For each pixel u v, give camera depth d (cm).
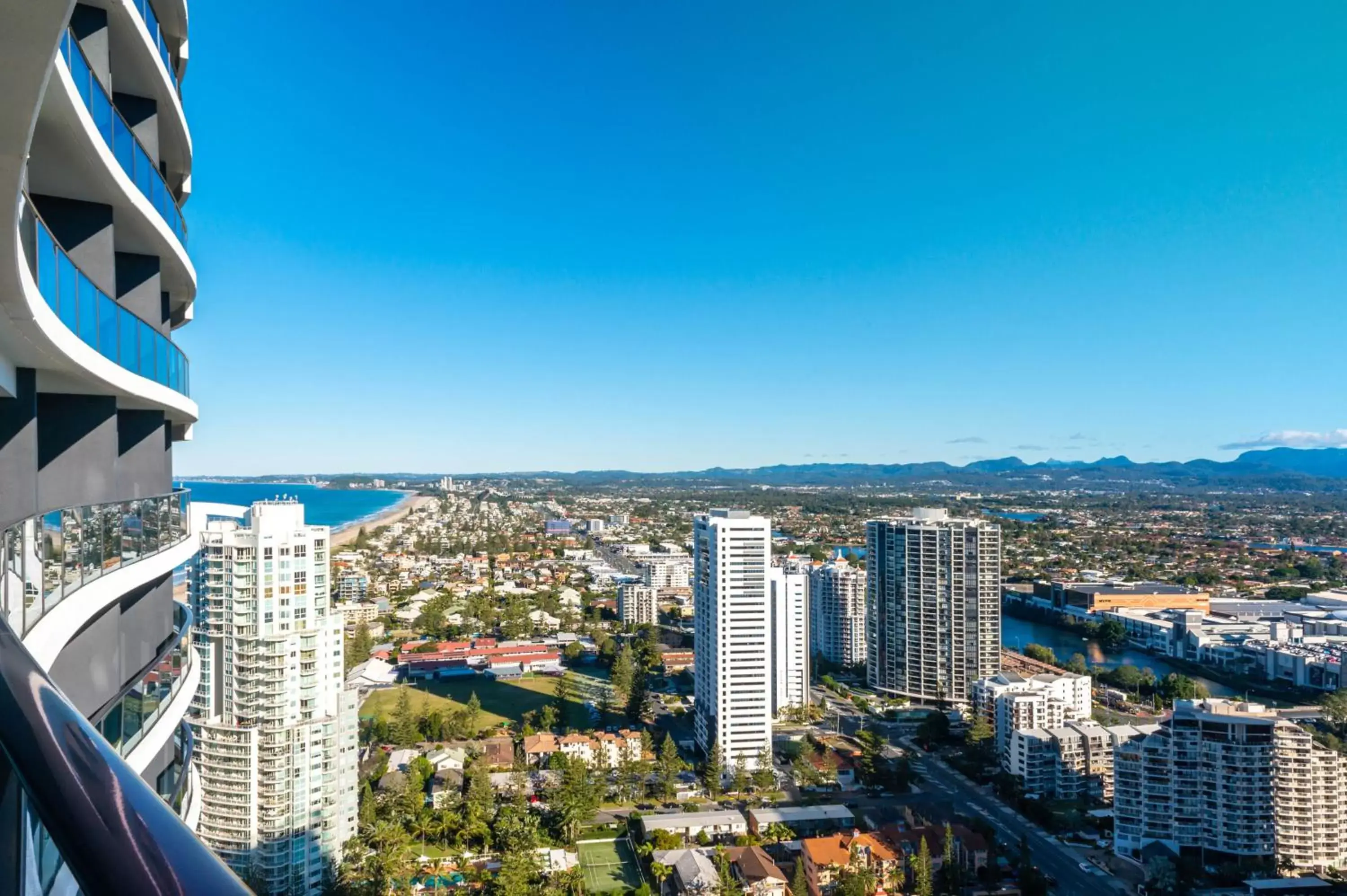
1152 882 8075
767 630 11288
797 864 8356
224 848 6681
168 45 2673
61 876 577
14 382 1636
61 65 1442
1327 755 8681
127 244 2298
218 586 6919
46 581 1453
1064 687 12394
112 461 2030
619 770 10975
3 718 472
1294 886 7850
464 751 11888
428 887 8038
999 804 10531
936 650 14988
